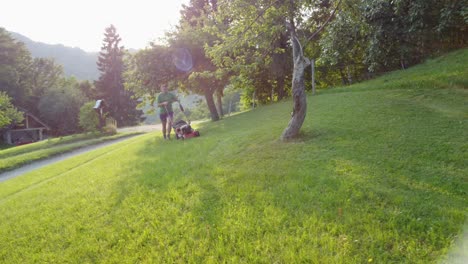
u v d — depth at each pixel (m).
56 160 11.63
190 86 14.85
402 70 11.30
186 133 8.43
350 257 1.94
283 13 5.42
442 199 2.54
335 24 6.50
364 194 2.76
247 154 4.77
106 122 23.36
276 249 2.14
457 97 6.21
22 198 4.58
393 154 3.72
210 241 2.37
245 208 2.82
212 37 12.66
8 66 36.75
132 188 3.96
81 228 2.95
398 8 8.15
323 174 3.38
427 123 4.80
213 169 4.21
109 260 2.31
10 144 33.16
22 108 35.84
